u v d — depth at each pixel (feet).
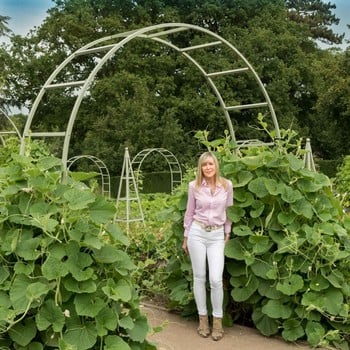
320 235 14.10
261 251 14.52
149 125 70.44
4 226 9.67
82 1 81.30
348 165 34.83
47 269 9.12
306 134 81.71
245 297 14.65
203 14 82.02
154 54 76.89
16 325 9.16
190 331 15.15
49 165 10.21
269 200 14.88
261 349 13.75
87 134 71.46
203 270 14.70
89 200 9.61
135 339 10.02
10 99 79.97
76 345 9.18
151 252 21.21
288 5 116.06
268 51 79.10
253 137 76.79
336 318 14.14
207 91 74.38
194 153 73.56
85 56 77.30
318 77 84.53
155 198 40.09
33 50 80.79
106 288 9.50
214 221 14.55
